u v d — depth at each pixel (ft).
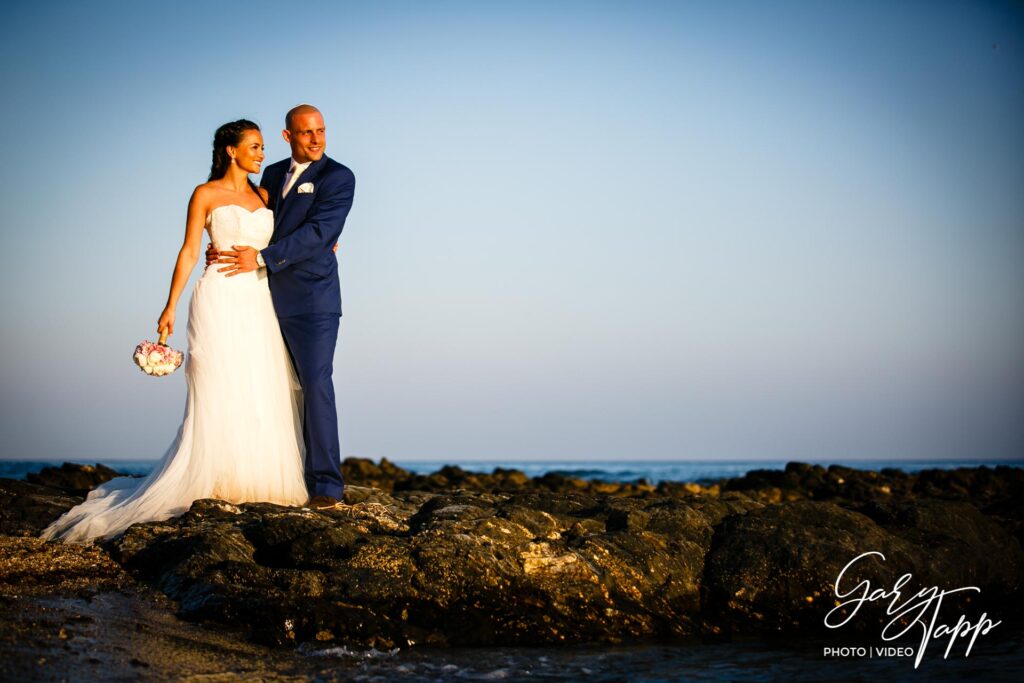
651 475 193.36
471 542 20.12
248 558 19.67
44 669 14.94
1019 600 26.03
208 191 23.09
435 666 17.24
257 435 22.94
